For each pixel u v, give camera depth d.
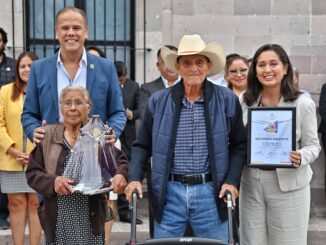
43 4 7.71
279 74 4.21
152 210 4.06
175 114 3.98
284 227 4.25
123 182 4.04
